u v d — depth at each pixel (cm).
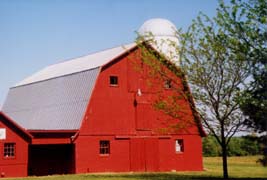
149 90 4081
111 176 3291
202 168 4288
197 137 4312
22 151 3450
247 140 2916
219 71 2973
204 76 3005
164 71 3247
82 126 3719
